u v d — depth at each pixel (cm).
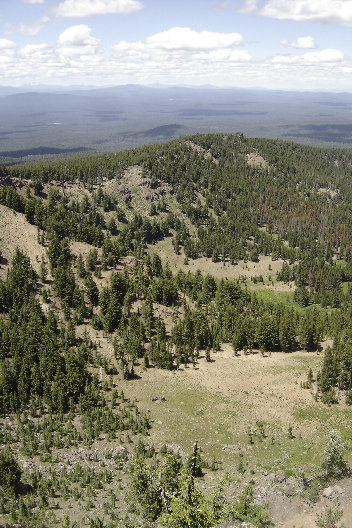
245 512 5616
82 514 5541
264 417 8494
